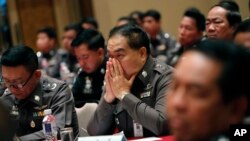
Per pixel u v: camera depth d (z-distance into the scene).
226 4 6.86
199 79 1.75
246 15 11.49
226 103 1.75
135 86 5.02
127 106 4.75
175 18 15.05
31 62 4.98
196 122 1.76
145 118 4.65
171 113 1.81
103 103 5.06
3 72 4.94
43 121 4.93
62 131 4.77
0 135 1.78
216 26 6.80
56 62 11.98
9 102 5.28
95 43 7.03
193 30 8.42
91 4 16.42
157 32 12.87
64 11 16.77
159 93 4.87
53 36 13.33
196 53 1.81
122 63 4.86
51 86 5.30
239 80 1.76
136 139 4.78
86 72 7.30
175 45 12.41
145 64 5.00
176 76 1.82
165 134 4.71
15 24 17.08
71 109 5.29
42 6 16.91
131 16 13.08
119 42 4.83
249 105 1.80
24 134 5.24
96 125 5.14
